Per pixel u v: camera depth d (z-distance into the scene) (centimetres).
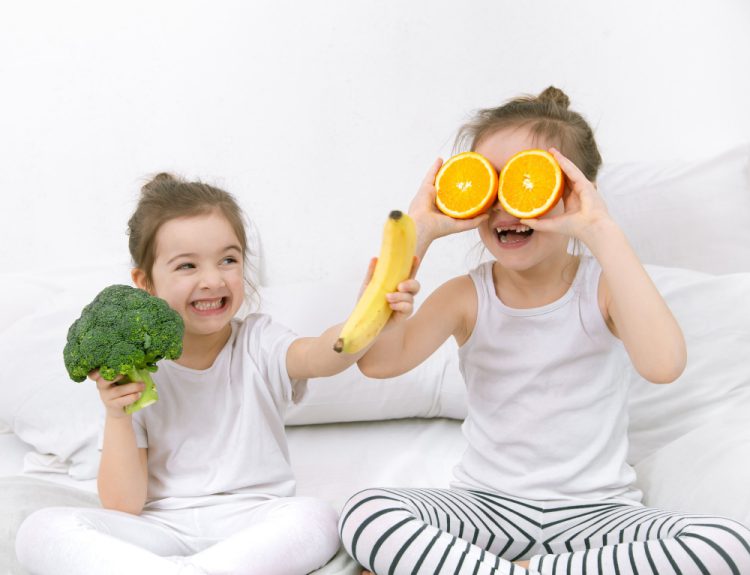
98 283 223
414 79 232
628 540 134
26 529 132
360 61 233
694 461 154
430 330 156
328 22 233
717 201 214
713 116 226
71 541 126
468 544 126
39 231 246
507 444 153
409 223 123
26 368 192
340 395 199
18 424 190
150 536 141
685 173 218
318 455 188
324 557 137
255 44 236
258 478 154
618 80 228
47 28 239
